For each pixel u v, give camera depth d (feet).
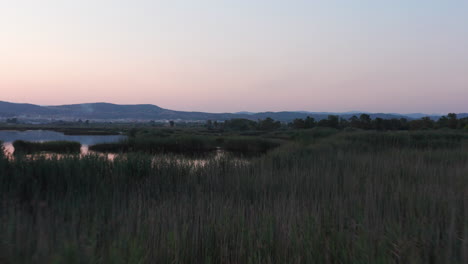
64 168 22.84
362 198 15.06
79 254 7.83
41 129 280.31
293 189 18.78
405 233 9.96
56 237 8.94
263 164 29.73
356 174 22.49
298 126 182.60
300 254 9.25
